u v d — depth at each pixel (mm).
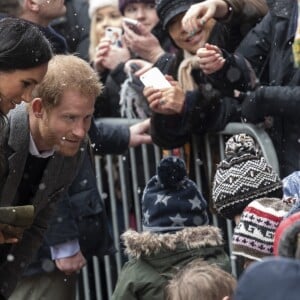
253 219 10367
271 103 14266
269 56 14805
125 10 16672
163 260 12016
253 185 11469
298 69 14391
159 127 14930
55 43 14320
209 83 14727
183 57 15367
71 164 10578
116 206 15781
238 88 14711
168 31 15289
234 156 11703
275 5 14695
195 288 9438
